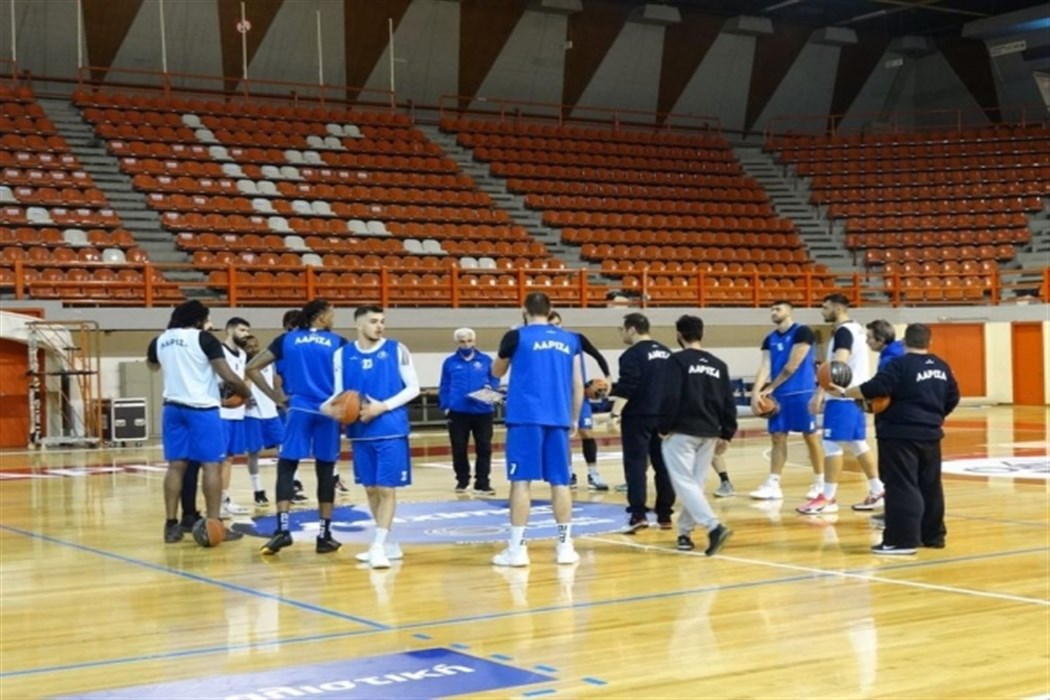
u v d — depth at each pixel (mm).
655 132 34469
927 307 27625
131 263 20672
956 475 13883
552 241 27906
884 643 5824
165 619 6605
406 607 6824
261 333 21094
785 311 11320
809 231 31344
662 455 9375
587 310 23922
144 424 19688
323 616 6613
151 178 24734
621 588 7328
